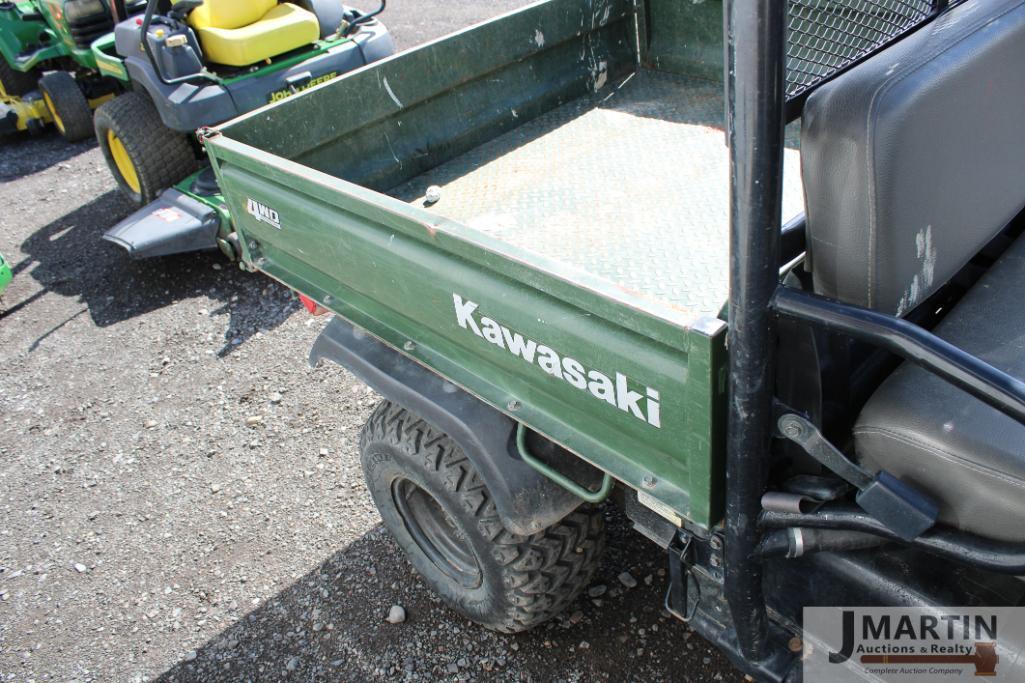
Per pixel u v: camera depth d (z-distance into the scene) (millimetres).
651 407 1597
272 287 4758
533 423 1935
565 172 2922
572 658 2617
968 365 1310
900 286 1609
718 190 2674
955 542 1533
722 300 2162
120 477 3588
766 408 1477
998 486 1514
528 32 3176
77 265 5230
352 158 2914
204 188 4746
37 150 6953
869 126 1464
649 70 3543
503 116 3258
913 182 1554
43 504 3502
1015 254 2125
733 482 1565
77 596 3074
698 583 1974
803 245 1761
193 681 2725
